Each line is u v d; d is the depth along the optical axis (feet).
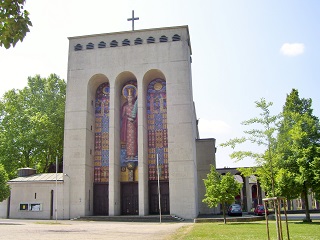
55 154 193.67
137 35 159.84
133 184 156.25
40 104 192.75
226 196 103.81
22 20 22.26
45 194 147.33
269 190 93.61
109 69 157.69
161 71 153.99
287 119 102.22
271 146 69.67
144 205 142.41
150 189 154.10
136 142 158.81
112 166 147.33
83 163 149.28
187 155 143.64
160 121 159.63
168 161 146.72
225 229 80.89
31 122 177.99
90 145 157.17
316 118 110.73
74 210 144.87
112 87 155.63
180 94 150.10
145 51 157.07
